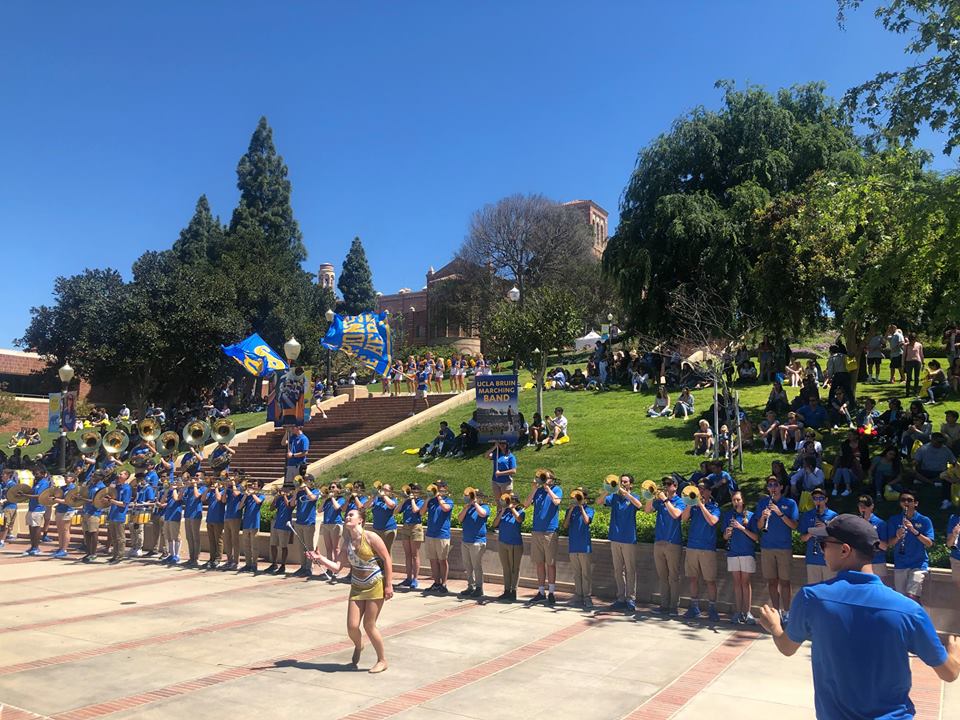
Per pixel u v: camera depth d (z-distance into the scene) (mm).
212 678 7457
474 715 6387
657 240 31438
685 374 26828
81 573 14938
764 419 20594
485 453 21938
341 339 31828
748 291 27828
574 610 11156
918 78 13414
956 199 12398
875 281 14031
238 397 44125
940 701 6883
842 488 14617
